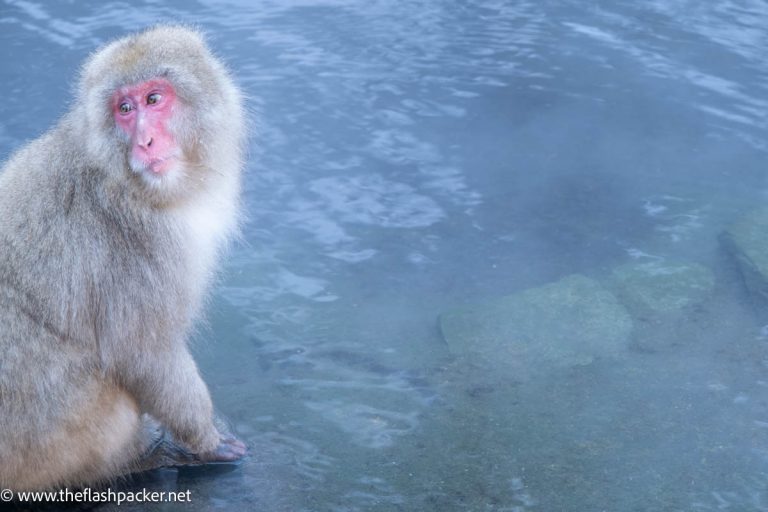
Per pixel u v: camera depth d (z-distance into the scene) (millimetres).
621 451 6391
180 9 12195
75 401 5691
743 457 6312
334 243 8617
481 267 8367
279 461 6332
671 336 7504
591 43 11531
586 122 10273
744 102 10422
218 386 7004
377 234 8734
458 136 10031
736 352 7305
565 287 8055
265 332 7578
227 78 6199
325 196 9133
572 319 7699
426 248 8586
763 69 10930
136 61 5648
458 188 9336
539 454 6383
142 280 5660
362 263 8391
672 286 8062
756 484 6090
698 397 6863
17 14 11914
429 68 11102
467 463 6309
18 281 5594
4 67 10695
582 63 11164
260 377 7121
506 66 11156
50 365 5613
